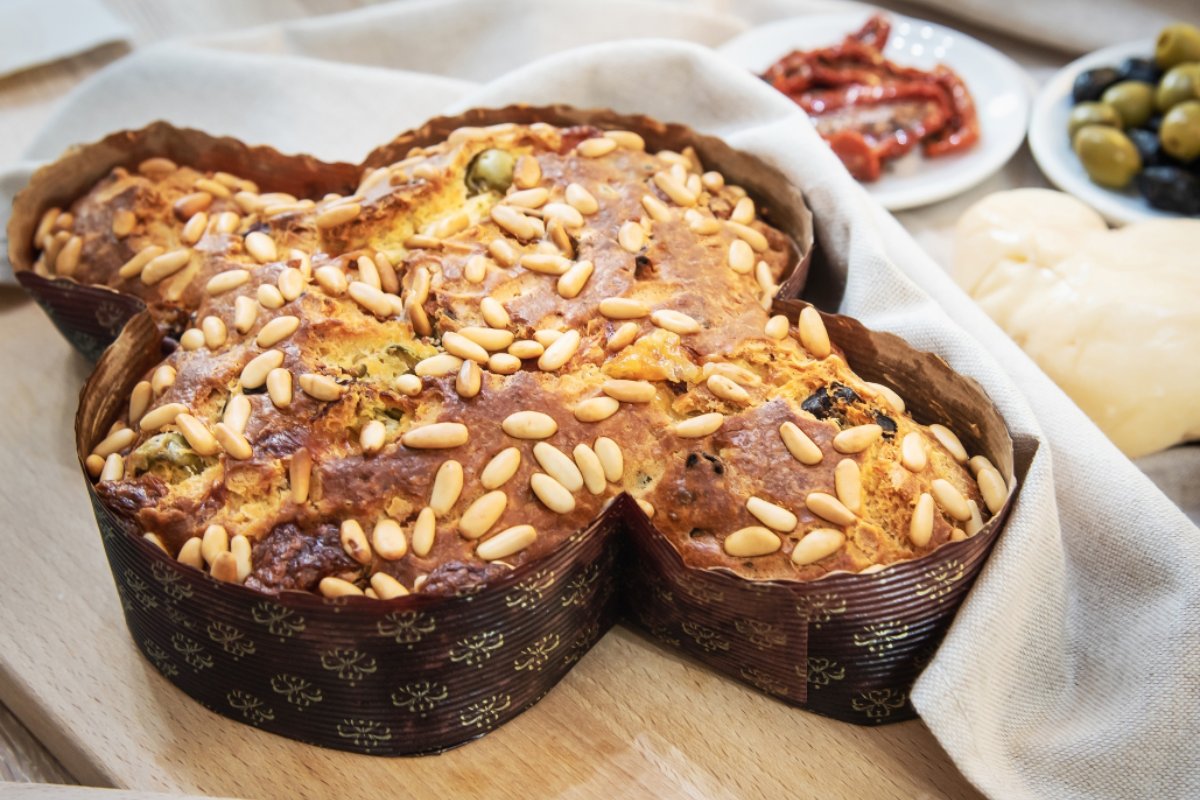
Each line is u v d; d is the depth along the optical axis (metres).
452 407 0.40
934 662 0.38
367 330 0.41
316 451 0.39
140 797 0.36
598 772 0.39
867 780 0.39
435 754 0.40
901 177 0.58
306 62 0.59
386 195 0.45
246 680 0.39
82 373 0.51
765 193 0.49
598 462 0.39
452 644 0.37
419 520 0.38
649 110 0.54
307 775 0.39
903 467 0.40
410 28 0.64
